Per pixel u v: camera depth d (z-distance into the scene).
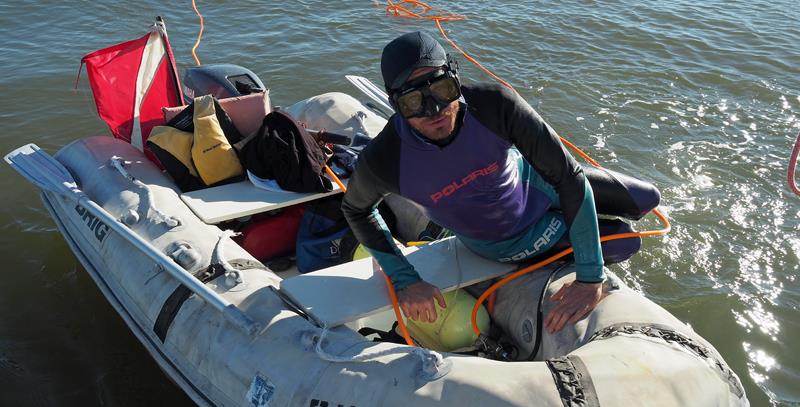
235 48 7.61
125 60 4.35
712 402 2.45
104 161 4.02
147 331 3.25
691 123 6.28
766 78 7.23
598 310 2.75
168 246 3.35
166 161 3.94
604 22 8.61
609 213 3.26
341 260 3.78
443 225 2.89
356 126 4.68
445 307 2.73
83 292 4.34
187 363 3.01
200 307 3.06
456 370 2.45
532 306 2.96
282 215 4.00
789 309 4.12
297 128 3.93
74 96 6.56
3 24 8.11
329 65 7.28
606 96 6.75
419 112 2.31
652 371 2.42
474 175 2.59
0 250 4.65
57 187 3.82
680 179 5.41
